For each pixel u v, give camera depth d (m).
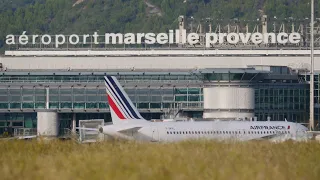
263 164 159.12
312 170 156.75
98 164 158.00
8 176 147.75
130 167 153.50
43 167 157.88
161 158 168.50
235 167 153.62
